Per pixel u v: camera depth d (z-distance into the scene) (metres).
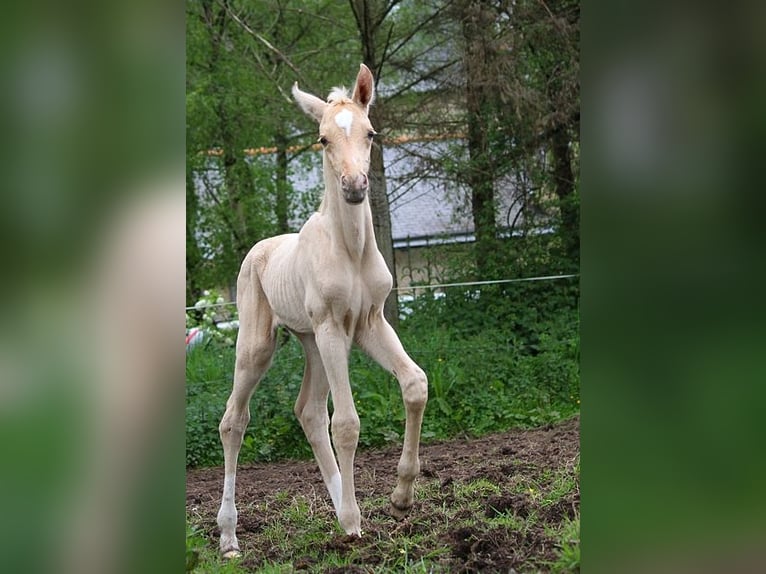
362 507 6.07
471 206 12.25
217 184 12.91
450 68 11.30
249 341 5.64
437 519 5.41
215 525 6.13
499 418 8.69
